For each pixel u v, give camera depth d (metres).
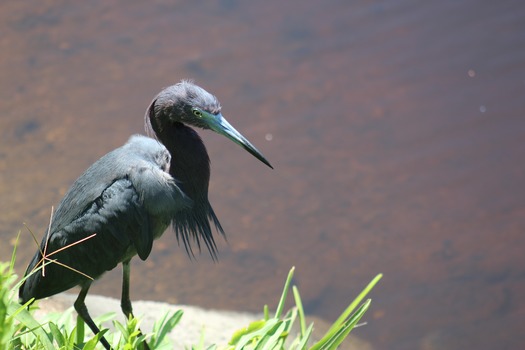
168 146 8.30
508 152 14.73
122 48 16.97
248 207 13.80
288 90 16.02
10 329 6.24
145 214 7.85
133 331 7.13
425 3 18.05
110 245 7.85
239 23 17.64
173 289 12.02
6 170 13.88
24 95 15.65
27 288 8.02
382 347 11.59
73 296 10.41
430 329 11.84
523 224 13.51
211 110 7.97
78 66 16.47
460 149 14.84
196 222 8.57
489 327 11.86
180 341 10.34
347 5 18.11
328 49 16.91
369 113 15.55
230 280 12.38
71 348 6.73
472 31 17.14
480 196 14.01
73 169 14.06
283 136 15.12
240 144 7.92
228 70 16.39
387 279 12.64
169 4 18.31
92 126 15.04
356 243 13.25
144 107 15.50
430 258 13.02
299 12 17.97
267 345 7.28
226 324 11.22
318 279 12.59
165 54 16.78
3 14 17.89
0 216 12.90
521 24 17.25
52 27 17.53
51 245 7.95
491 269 12.77
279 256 12.92
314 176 14.42
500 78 16.09
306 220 13.62
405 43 16.98
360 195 14.09
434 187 14.20
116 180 7.85
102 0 18.44
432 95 15.88
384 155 14.80
